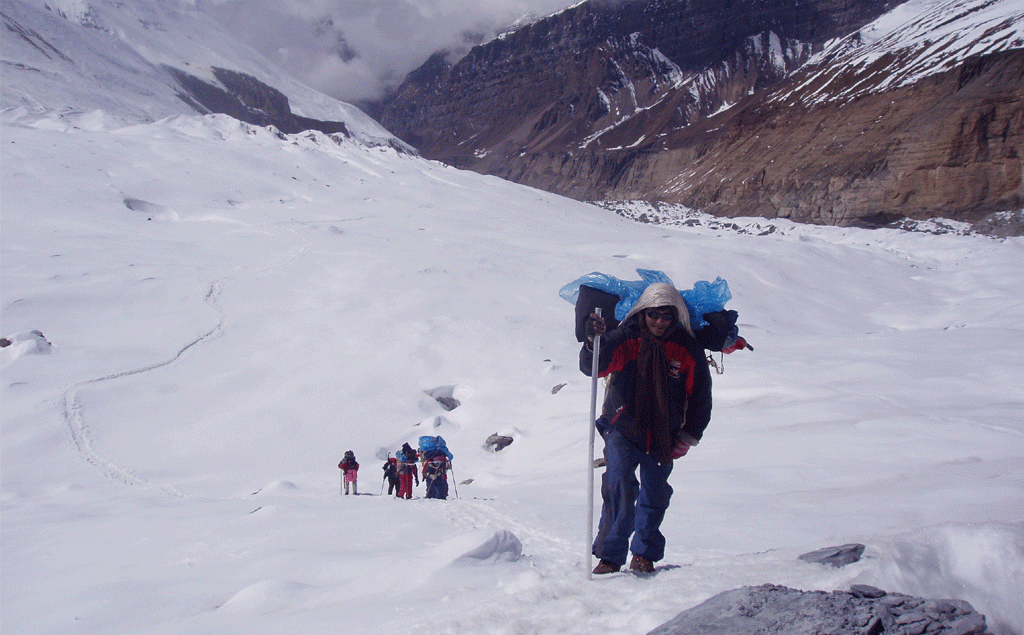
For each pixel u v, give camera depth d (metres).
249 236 51.88
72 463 21.00
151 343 31.44
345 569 5.30
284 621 3.75
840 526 5.20
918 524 4.92
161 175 64.81
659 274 3.81
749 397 17.25
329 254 47.22
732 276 51.88
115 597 4.98
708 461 11.13
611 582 3.52
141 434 23.50
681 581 3.21
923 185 106.94
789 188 123.81
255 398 26.80
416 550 6.06
